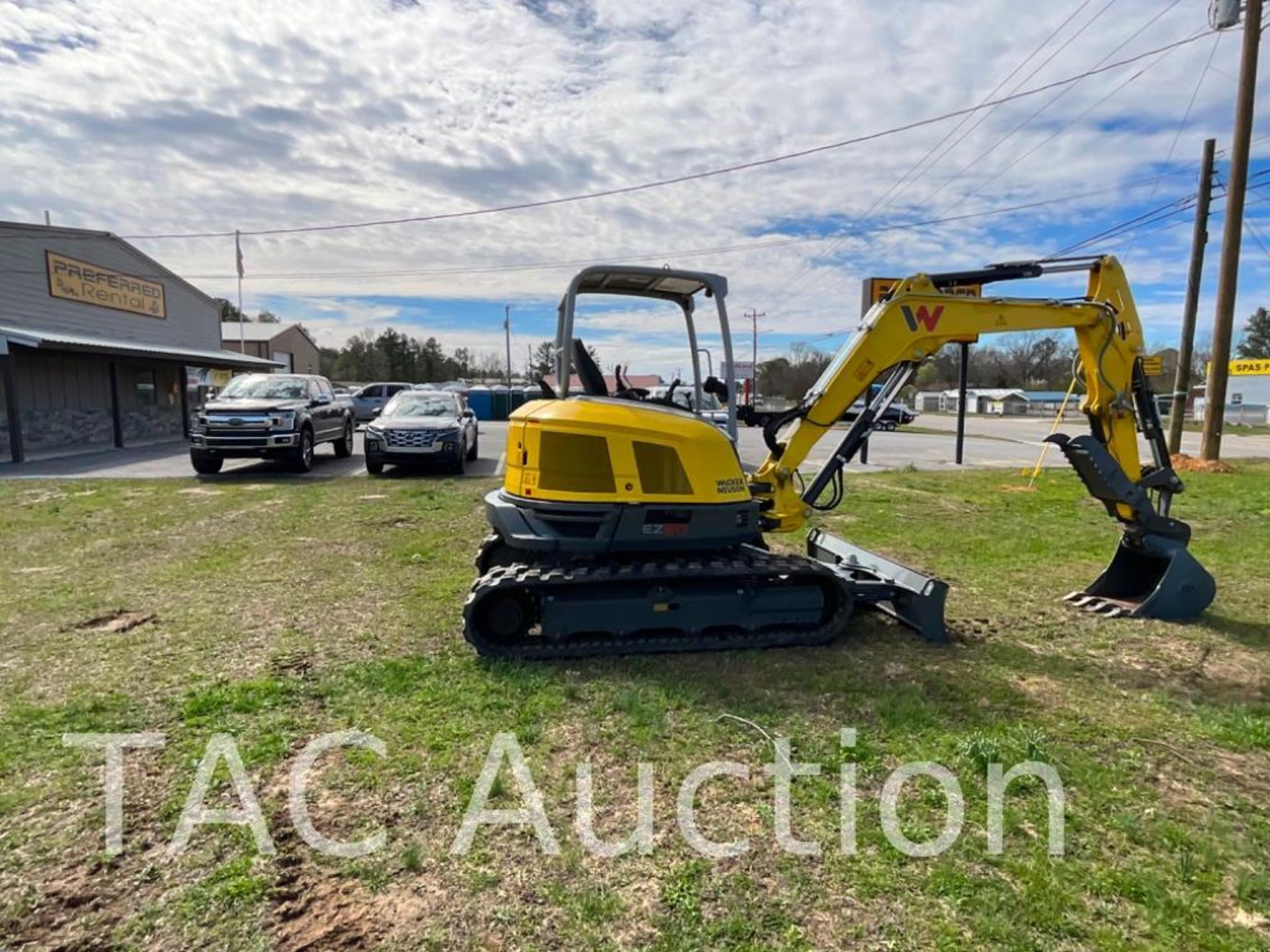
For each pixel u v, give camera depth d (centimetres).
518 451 496
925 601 503
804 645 489
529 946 229
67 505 1023
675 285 538
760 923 239
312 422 1468
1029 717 389
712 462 481
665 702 397
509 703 396
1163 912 245
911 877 262
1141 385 574
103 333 2158
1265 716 394
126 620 534
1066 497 1171
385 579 650
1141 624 546
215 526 890
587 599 465
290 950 226
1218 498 1170
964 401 1730
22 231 1877
